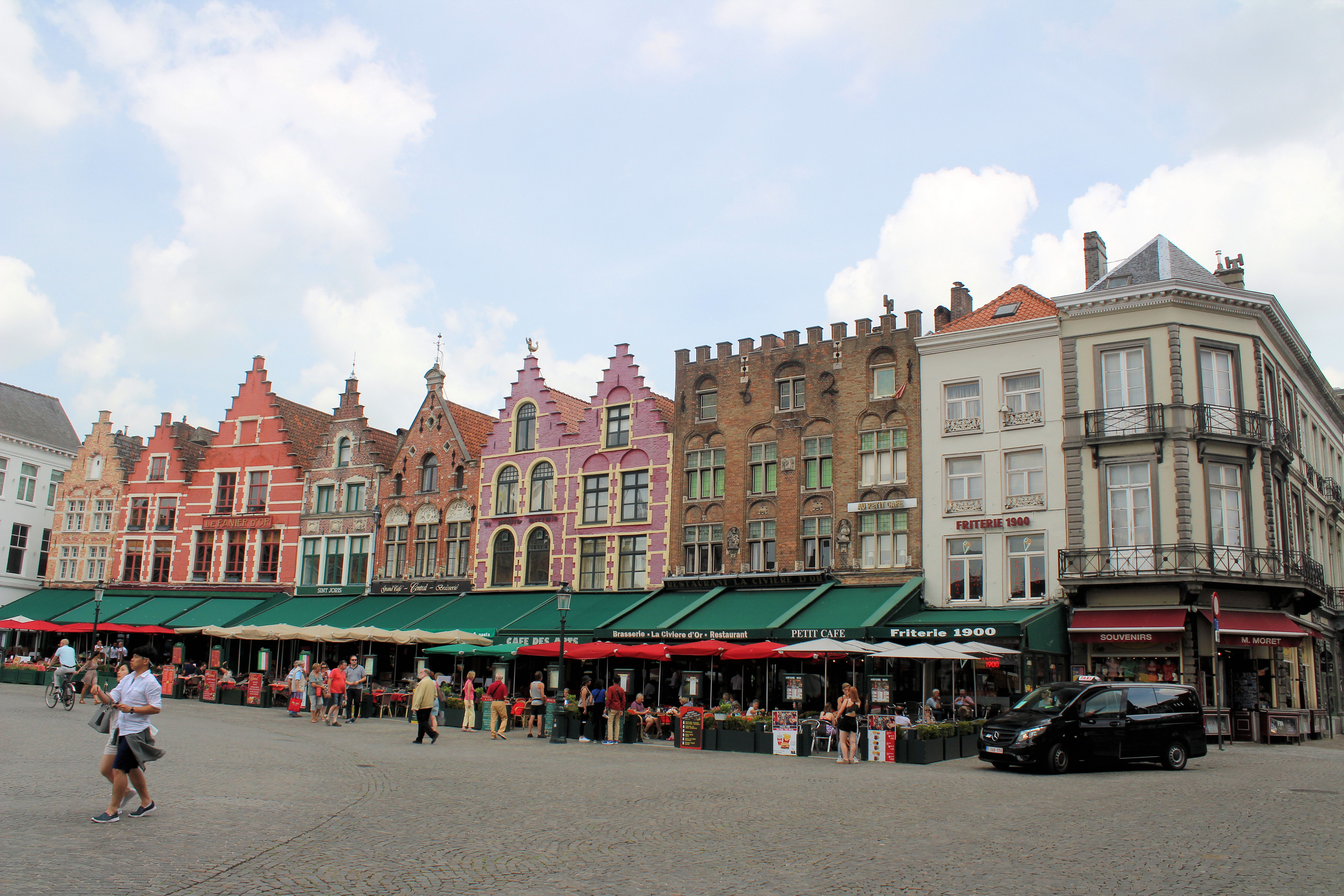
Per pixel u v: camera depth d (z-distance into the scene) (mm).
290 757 19500
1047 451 30875
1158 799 15195
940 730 22859
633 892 8820
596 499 40188
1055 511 30484
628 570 38688
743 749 24688
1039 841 11461
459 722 32219
